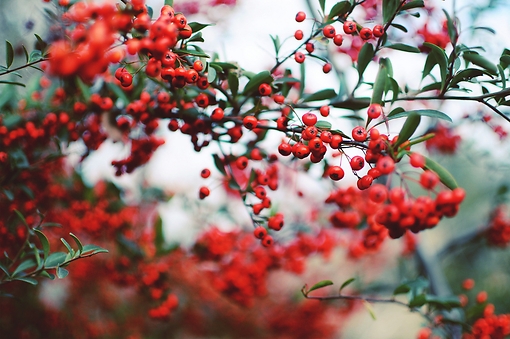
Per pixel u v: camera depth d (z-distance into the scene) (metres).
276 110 0.50
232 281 0.72
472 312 0.58
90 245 0.46
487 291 1.58
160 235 0.63
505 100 0.46
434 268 0.81
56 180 0.61
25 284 0.73
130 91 0.53
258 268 0.72
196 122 0.50
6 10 0.63
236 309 1.17
